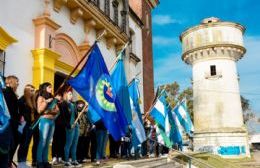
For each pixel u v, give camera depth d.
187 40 35.16
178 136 15.67
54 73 11.47
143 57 21.86
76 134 8.15
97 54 7.87
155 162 11.63
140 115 11.28
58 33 11.59
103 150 8.94
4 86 6.15
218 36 32.88
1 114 5.25
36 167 6.92
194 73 34.69
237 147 31.42
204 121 32.81
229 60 33.25
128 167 8.12
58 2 11.59
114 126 7.74
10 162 6.18
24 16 9.95
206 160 19.97
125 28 18.06
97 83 7.64
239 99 33.28
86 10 13.01
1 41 8.77
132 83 11.64
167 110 14.07
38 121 6.69
